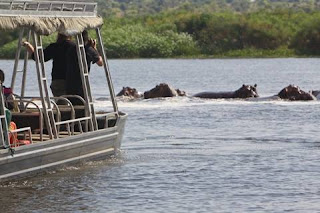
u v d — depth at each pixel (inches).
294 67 5187.0
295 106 2440.9
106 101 2554.1
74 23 1390.3
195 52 6515.8
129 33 6481.3
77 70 1471.5
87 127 1428.4
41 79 1331.2
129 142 1755.7
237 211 1142.3
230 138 1817.2
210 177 1359.5
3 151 1224.2
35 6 1302.9
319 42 6565.0
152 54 6402.6
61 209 1144.8
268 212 1138.0
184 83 3779.5
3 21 1233.4
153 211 1139.9
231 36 6688.0
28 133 1396.4
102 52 1492.4
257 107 2420.0
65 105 1467.8
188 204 1179.3
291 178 1353.3
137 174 1371.8
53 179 1309.1
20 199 1191.6
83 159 1418.6
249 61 6008.9
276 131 1930.4
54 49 1501.0
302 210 1149.1
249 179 1347.2
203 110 2356.1
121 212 1134.4
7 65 4702.3
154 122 2107.5
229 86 3543.3
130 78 4180.6
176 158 1536.7
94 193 1236.5
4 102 1332.4
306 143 1738.4
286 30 6712.6
